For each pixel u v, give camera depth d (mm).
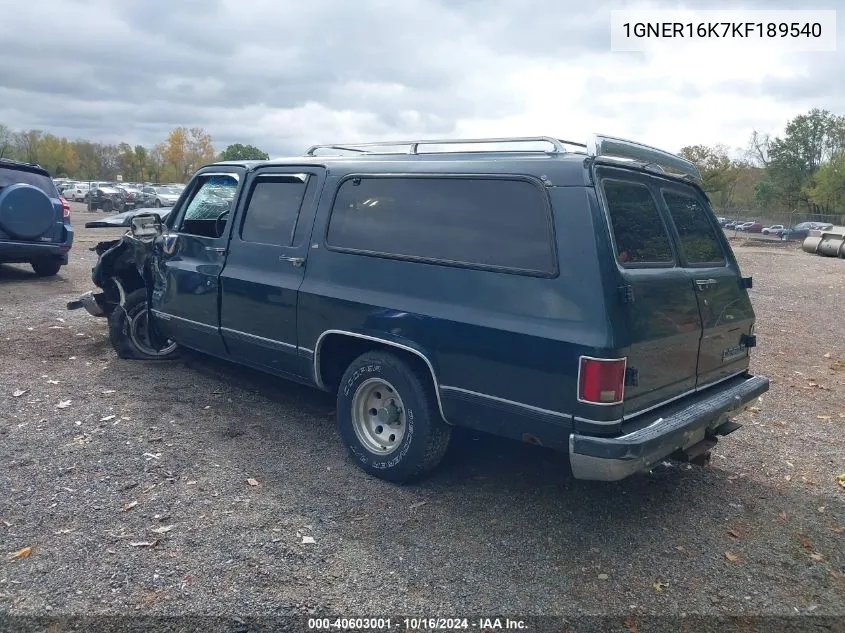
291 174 5445
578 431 3709
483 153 4488
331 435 5465
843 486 5129
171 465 4770
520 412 3918
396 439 4668
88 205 40219
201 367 7043
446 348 4199
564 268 3809
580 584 3680
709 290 4613
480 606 3441
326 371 5098
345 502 4387
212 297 5848
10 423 5352
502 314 3986
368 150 5207
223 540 3873
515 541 4055
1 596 3303
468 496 4555
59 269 13172
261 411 5910
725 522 4477
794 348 9570
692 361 4434
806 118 71688
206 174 6328
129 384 6418
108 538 3834
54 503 4176
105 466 4703
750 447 5855
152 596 3361
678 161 4750
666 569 3877
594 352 3623
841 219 57312
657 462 3906
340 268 4863
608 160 4066
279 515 4184
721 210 63844
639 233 4176
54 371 6715
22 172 11445
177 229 6539
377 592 3500
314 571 3643
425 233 4477
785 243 38750
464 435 5383
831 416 6750
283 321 5211
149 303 6730
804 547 4227
